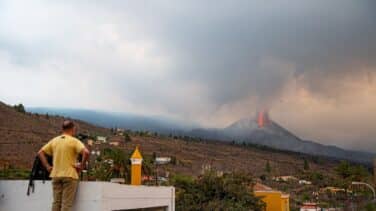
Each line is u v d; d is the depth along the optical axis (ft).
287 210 213.05
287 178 433.48
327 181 404.57
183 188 164.45
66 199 31.30
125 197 41.24
